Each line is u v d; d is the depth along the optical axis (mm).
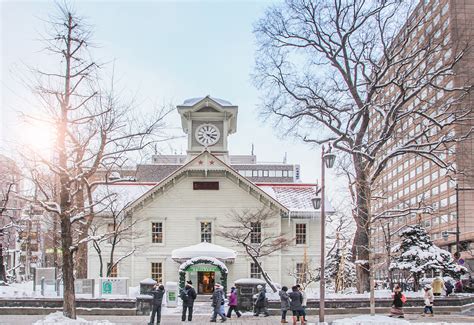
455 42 43844
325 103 40625
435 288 34938
